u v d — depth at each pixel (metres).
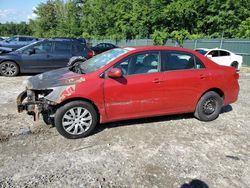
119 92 4.91
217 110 5.97
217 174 3.83
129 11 35.56
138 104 5.12
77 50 11.63
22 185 3.43
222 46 22.12
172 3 29.20
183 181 3.64
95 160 4.10
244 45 20.39
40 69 11.20
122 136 4.98
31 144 4.56
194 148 4.61
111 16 39.72
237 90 6.19
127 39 35.31
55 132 5.07
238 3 26.33
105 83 4.82
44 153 4.27
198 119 5.98
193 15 28.86
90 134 5.02
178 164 4.06
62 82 4.70
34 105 4.74
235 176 3.80
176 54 5.50
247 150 4.62
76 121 4.77
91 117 4.86
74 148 4.47
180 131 5.32
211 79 5.73
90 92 4.71
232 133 5.34
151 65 5.23
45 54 11.15
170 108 5.46
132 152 4.38
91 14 46.16
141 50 5.19
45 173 3.71
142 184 3.54
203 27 29.41
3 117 5.80
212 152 4.49
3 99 7.25
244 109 7.04
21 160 4.03
